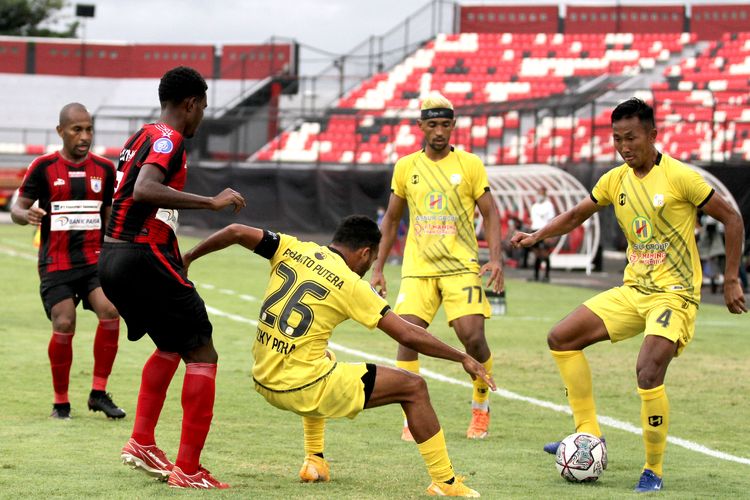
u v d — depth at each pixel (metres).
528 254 73.44
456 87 115.50
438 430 15.20
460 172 21.36
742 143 86.62
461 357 14.96
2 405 22.30
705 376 29.17
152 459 15.80
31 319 38.47
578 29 123.56
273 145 111.88
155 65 151.62
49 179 21.61
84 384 25.27
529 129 98.69
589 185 69.12
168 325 15.47
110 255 15.53
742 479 16.98
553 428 21.52
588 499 15.19
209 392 15.53
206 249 15.62
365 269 16.02
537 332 38.16
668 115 90.25
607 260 80.69
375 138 109.38
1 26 190.38
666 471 17.64
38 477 15.77
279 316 15.09
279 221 97.81
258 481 16.00
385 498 14.96
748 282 63.44
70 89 150.75
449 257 21.19
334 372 14.99
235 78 146.00
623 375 29.03
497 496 15.30
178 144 15.32
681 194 16.81
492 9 124.44
